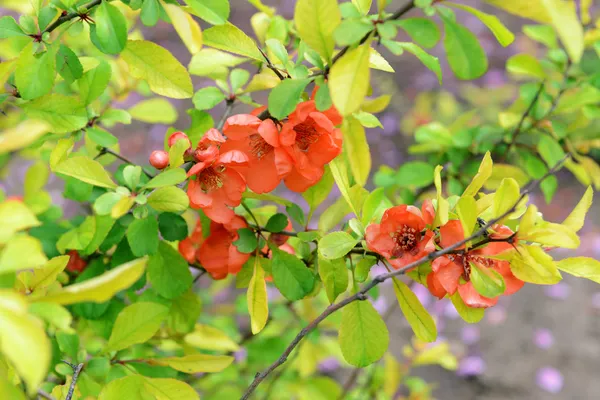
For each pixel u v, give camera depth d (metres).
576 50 0.77
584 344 2.02
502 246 0.85
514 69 1.12
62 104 0.90
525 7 0.79
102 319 0.97
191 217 1.02
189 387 0.86
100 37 0.86
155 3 0.86
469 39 0.82
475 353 1.99
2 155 1.18
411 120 2.64
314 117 0.84
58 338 0.91
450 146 1.15
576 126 1.13
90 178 0.87
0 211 0.75
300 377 1.22
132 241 0.91
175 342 1.00
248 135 0.87
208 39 0.89
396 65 3.13
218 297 1.75
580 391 1.89
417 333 0.87
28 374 0.72
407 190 1.16
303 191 0.90
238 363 1.21
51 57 0.86
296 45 1.01
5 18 0.88
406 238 0.87
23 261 0.75
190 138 0.94
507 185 0.84
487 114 2.68
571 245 0.82
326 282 0.89
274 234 0.93
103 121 0.95
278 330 1.19
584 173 1.12
